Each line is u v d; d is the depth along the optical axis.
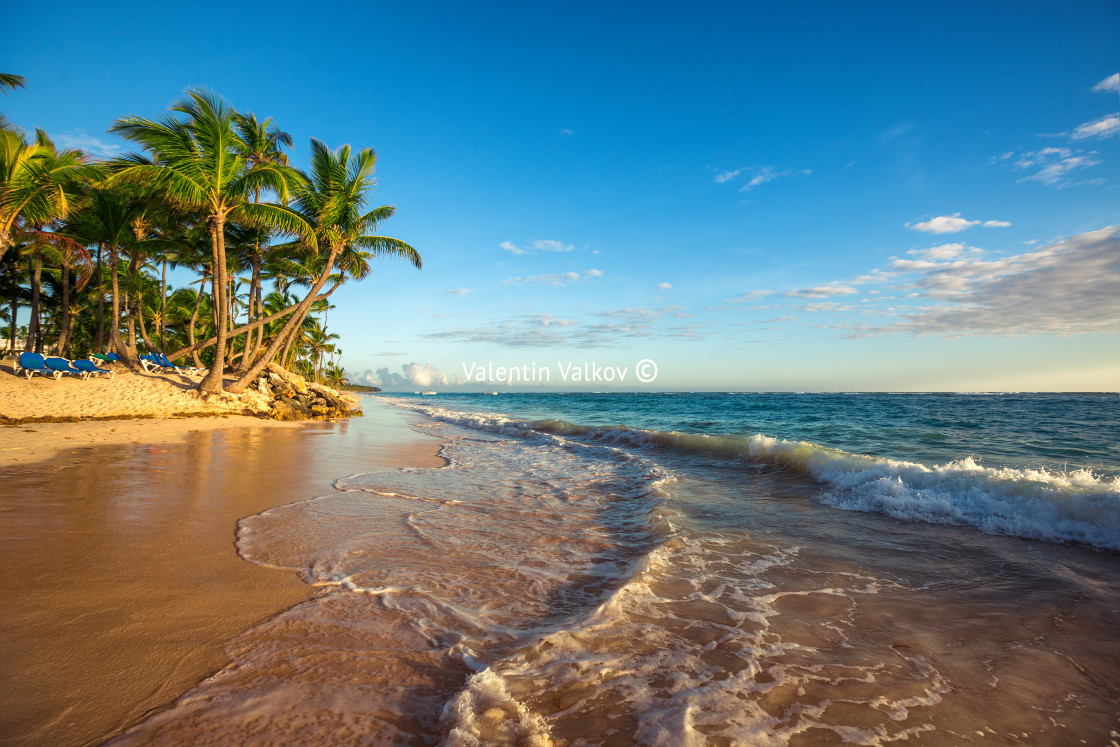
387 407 40.09
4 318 33.69
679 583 3.82
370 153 20.50
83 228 19.50
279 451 10.55
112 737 1.96
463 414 27.05
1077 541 4.76
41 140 19.11
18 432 10.66
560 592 3.65
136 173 14.94
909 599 3.54
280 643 2.74
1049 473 7.54
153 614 3.02
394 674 2.48
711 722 2.16
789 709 2.27
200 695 2.25
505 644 2.82
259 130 20.70
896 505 6.15
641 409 34.06
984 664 2.69
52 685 2.27
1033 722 2.21
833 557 4.45
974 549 4.62
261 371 20.81
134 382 17.73
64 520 4.84
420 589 3.57
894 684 2.49
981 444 11.73
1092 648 2.85
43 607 3.04
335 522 5.27
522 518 5.82
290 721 2.10
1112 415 21.11
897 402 39.91
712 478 8.37
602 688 2.40
